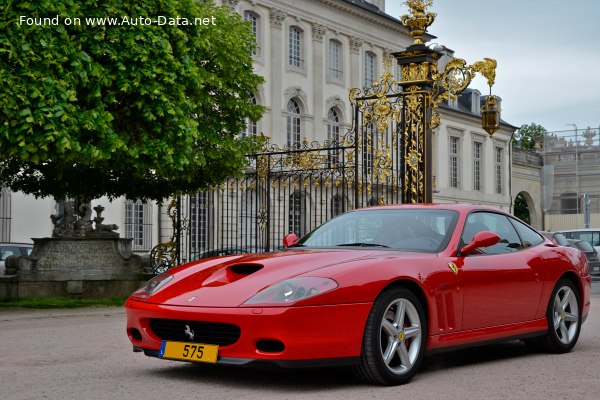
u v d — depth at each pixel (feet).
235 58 55.11
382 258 19.45
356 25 136.67
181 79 44.62
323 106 129.39
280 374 20.43
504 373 20.93
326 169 48.03
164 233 100.42
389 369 18.69
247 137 56.44
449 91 42.57
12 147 38.27
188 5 46.80
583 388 18.76
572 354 24.82
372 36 140.26
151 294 19.86
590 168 185.57
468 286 21.02
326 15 130.11
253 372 20.79
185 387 18.78
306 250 21.45
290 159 50.70
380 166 43.91
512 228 24.36
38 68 38.55
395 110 43.57
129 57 42.11
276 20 120.16
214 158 52.75
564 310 25.18
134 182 50.72
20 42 37.93
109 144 41.09
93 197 51.42
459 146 166.09
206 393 18.01
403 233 22.04
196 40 47.09
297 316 17.40
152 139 44.16
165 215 100.42
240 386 18.83
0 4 38.17
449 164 162.50
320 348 17.63
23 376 20.67
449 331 20.44
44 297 50.14
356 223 23.12
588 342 27.66
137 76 42.42
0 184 50.21
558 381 19.72
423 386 18.86
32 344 27.63
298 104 125.90
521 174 187.42
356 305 18.07
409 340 19.56
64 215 51.83
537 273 23.68
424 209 22.98
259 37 118.42
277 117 119.75
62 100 38.81
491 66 41.68
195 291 19.04
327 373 20.54
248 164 54.90
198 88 47.11
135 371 21.30
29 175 50.60
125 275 51.31
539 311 23.93
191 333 18.67
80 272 50.55
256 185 53.01
